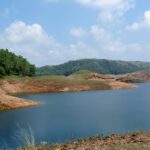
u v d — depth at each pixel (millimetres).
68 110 55750
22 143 21328
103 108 58531
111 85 128000
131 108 57375
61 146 14383
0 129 34094
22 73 133625
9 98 60656
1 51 126875
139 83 179625
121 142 14375
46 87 116562
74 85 121688
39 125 37625
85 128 34969
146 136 15461
